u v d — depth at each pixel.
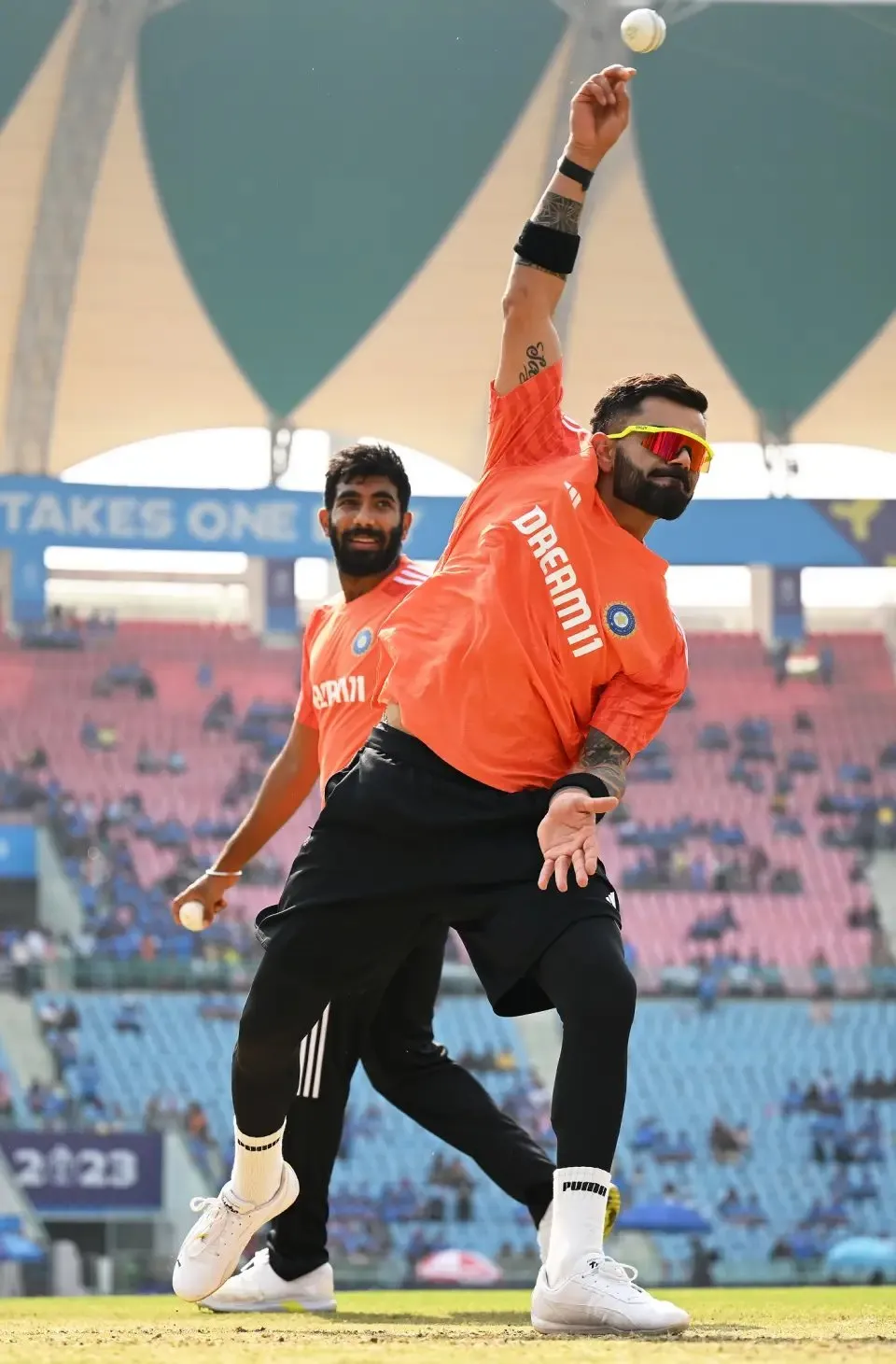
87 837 67.25
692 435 8.48
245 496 68.56
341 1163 55.25
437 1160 55.25
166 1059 57.88
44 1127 51.72
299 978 8.44
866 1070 59.62
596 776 8.20
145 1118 53.16
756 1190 56.88
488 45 62.16
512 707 8.30
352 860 8.28
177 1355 6.45
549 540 8.46
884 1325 10.00
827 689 75.38
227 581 76.69
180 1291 10.00
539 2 61.44
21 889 65.56
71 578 75.88
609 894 8.22
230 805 69.44
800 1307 14.45
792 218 67.06
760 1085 59.16
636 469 8.52
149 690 72.88
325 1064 12.70
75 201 65.06
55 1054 57.38
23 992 58.28
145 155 63.91
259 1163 9.52
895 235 67.44
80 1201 50.69
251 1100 9.08
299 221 66.19
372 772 8.31
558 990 7.91
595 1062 7.77
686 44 62.47
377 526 12.23
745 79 63.47
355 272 68.00
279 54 61.44
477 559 8.62
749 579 78.12
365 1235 53.00
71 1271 48.19
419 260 67.88
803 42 62.34
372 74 62.38
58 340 69.44
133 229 66.25
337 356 71.31
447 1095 12.59
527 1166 12.51
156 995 59.06
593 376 73.12
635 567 8.54
